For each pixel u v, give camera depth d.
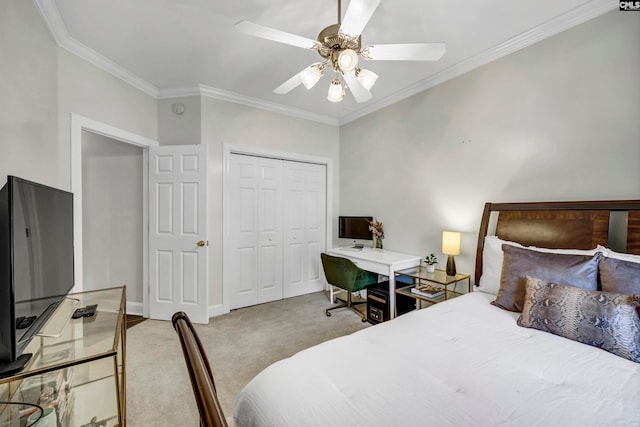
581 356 1.18
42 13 1.77
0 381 0.92
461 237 2.68
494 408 0.86
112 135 2.58
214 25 2.04
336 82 1.82
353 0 1.20
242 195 3.51
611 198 1.79
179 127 3.13
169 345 2.48
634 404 0.88
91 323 1.45
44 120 1.83
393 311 2.81
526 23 2.03
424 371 1.05
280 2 1.80
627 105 1.73
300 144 3.89
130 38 2.18
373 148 3.69
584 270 1.50
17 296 1.05
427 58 1.59
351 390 0.94
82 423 1.31
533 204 2.09
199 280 2.98
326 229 4.26
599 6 1.80
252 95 3.32
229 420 1.42
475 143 2.55
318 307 3.50
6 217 1.02
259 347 2.45
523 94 2.21
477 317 1.61
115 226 3.29
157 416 1.63
